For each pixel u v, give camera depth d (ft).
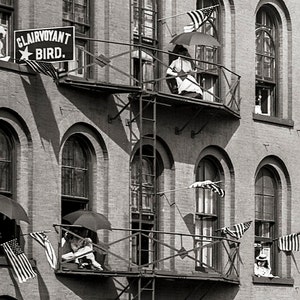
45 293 134.82
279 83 163.32
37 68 131.75
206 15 148.66
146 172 147.33
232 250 154.30
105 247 141.18
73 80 137.28
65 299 136.56
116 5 143.95
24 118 134.00
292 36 163.73
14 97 133.08
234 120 156.35
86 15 141.69
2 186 133.39
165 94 143.23
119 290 142.00
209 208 154.40
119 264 142.82
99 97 141.28
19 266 131.03
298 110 163.84
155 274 141.79
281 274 161.68
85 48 141.38
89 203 141.18
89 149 141.28
